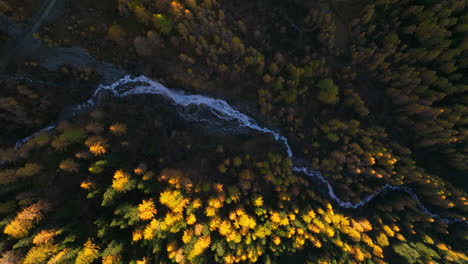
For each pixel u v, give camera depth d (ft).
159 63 103.45
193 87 114.32
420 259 134.10
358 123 128.36
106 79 99.76
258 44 119.34
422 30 123.24
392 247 137.69
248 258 108.27
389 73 131.54
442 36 119.85
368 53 126.82
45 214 82.33
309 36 131.23
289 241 114.32
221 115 125.39
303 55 129.49
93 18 88.33
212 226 97.60
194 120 122.31
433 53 123.34
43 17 83.66
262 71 118.52
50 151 86.58
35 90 89.51
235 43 102.17
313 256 122.62
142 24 93.09
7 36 82.38
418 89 130.00
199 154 120.06
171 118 117.19
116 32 86.53
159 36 93.97
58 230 78.18
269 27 123.85
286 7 126.31
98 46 91.97
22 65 85.25
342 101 137.39
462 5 119.14
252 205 117.50
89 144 86.43
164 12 90.43
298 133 136.56
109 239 84.28
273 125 135.33
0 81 83.56
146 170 98.73
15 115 87.40
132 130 104.22
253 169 126.52
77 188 88.33
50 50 86.74
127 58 98.12
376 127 136.46
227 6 110.83
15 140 91.15
